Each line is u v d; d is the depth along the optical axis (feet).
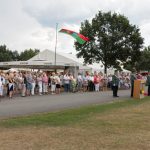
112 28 226.38
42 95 92.58
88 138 36.06
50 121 45.75
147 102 77.41
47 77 97.96
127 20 226.79
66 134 37.73
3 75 82.07
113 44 224.74
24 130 39.47
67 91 108.88
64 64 137.59
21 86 88.74
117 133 39.01
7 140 34.24
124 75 143.64
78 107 64.28
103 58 226.99
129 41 227.20
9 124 42.83
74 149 31.45
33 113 54.29
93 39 226.79
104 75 129.90
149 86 100.32
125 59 226.99
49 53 179.52
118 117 51.21
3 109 59.00
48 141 34.22
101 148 32.07
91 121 46.83
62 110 58.90
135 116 52.65
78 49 226.38
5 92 87.20
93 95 96.27
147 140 35.73
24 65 145.48
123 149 31.96
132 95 91.45
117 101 78.59
